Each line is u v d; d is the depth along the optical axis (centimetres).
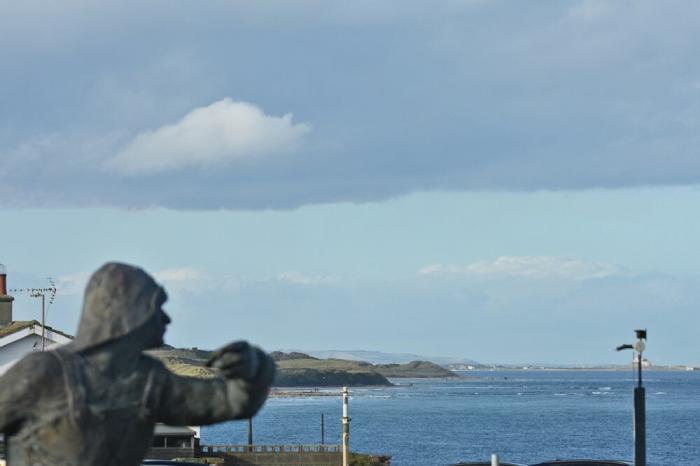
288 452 9600
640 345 2380
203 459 8088
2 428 1041
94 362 1052
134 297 1062
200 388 1083
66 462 1041
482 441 17275
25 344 6838
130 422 1061
